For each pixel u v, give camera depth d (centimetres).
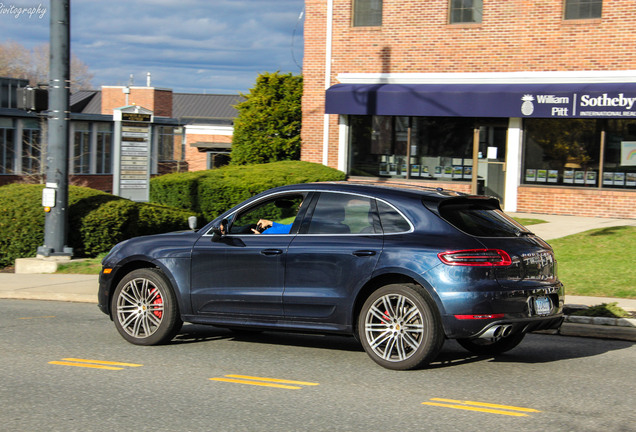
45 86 1522
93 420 585
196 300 840
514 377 735
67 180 1525
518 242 749
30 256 1577
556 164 2150
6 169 3359
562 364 801
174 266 849
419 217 752
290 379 717
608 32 2091
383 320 752
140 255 866
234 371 750
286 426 572
